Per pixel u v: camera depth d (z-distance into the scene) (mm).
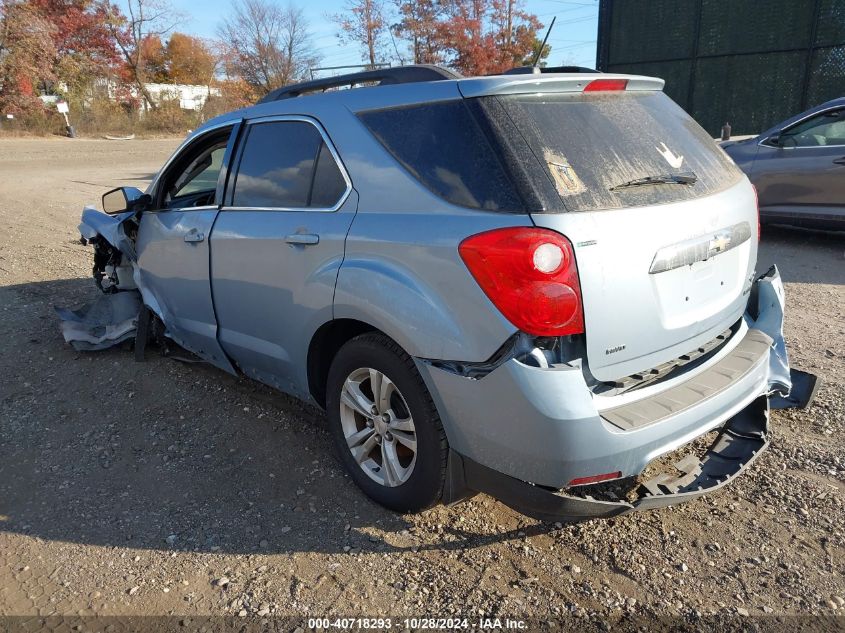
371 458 3104
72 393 4242
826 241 8297
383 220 2682
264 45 44438
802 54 16406
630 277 2369
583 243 2264
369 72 3105
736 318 3031
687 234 2553
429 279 2477
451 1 30469
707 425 2572
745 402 2768
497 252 2266
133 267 4883
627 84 2830
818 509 2982
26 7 32625
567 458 2264
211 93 45844
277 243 3156
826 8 15805
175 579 2633
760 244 8289
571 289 2240
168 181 4363
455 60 31156
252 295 3400
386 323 2611
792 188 7801
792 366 4453
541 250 2213
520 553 2756
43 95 36375
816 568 2643
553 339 2287
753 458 2846
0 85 32188
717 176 2918
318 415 3910
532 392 2240
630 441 2320
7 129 31734
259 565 2701
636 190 2494
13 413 3979
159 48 48500
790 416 3783
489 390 2342
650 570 2648
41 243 8578
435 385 2500
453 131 2547
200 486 3250
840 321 5367
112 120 35750
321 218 2961
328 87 3334
